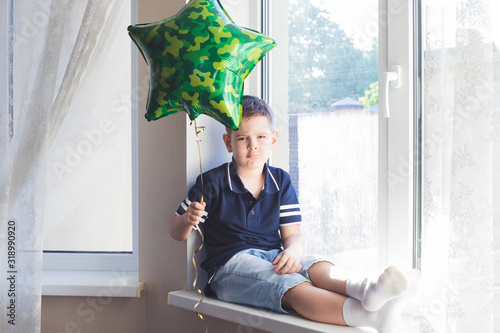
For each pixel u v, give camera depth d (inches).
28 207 58.4
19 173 58.6
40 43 60.3
